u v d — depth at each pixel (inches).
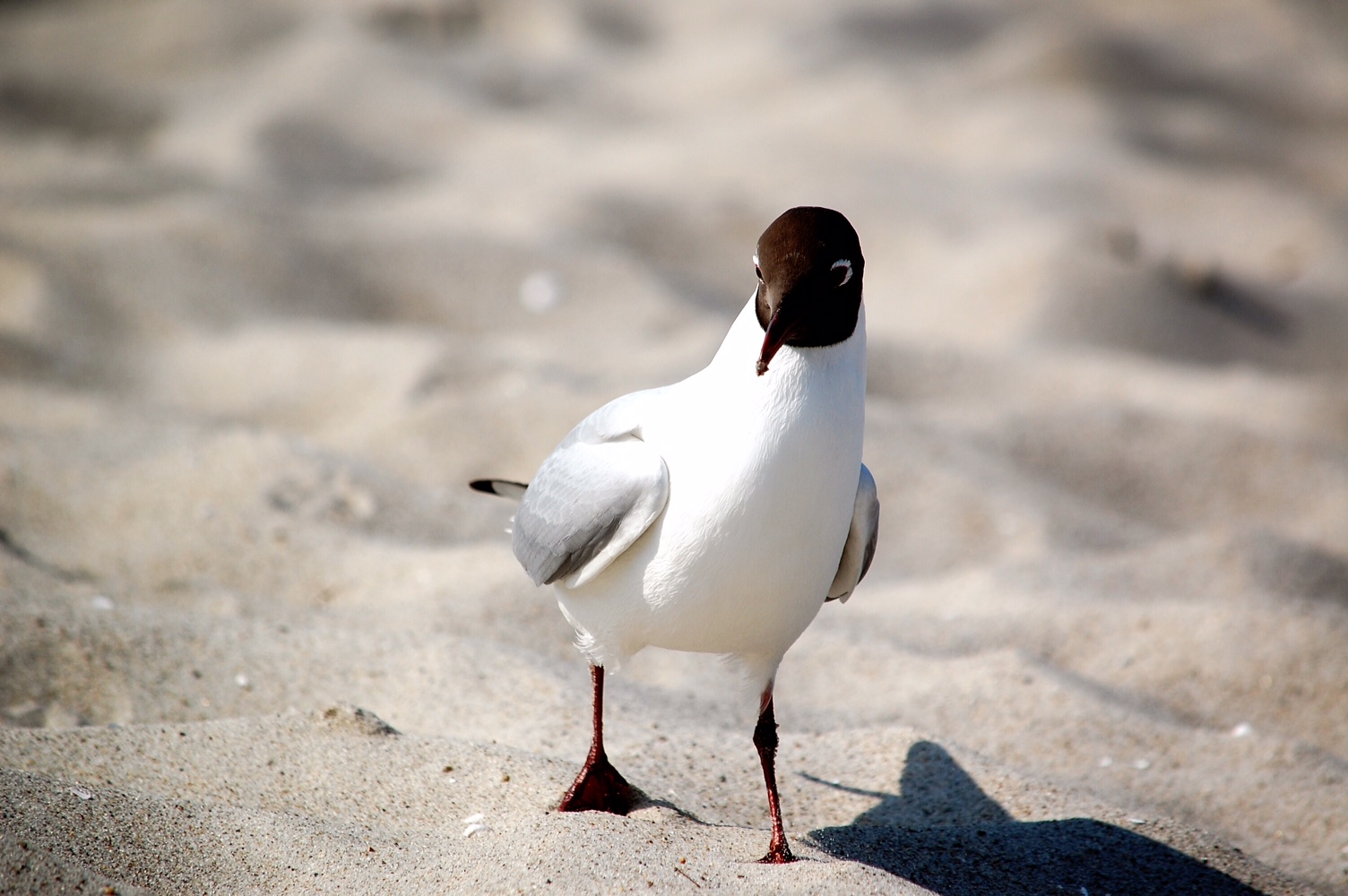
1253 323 792.3
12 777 212.1
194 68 1195.9
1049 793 271.1
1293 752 303.9
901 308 795.4
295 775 241.1
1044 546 462.0
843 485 210.8
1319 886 259.3
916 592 421.4
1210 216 990.4
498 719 286.5
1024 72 1269.7
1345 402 627.5
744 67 1302.9
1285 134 1231.5
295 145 989.2
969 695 330.0
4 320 582.2
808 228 201.3
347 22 1291.8
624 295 703.7
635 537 211.5
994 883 231.6
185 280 636.1
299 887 200.2
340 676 303.4
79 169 820.6
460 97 1139.9
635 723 292.0
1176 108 1237.7
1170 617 376.5
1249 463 553.0
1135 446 557.9
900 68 1296.8
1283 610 371.6
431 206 876.0
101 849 199.8
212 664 301.1
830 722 319.3
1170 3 1534.2
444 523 434.3
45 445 447.2
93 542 388.8
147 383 560.4
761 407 204.8
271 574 378.0
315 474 437.4
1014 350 671.8
